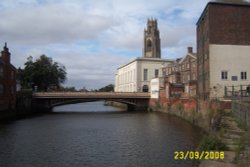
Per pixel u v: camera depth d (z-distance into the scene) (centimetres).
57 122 4234
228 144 1692
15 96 5475
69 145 2430
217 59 3991
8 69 4981
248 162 1222
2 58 4844
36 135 2962
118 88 12544
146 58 9644
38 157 2011
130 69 10412
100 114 5844
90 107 9488
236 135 1872
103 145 2423
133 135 2934
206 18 4197
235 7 4091
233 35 4053
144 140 2628
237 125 2198
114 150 2220
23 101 5909
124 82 11319
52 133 3108
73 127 3625
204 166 1356
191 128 3391
